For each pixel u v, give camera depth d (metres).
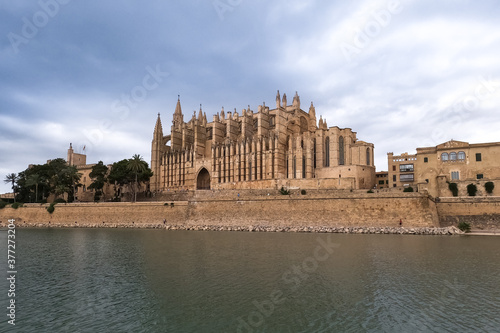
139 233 77.38
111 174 119.31
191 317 25.50
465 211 69.62
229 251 49.38
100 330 23.66
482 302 26.95
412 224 67.44
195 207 91.00
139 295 30.39
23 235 76.31
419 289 30.23
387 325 23.34
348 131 113.81
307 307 26.80
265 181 107.88
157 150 140.62
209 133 139.00
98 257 47.59
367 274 35.16
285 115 120.50
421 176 86.31
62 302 29.00
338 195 75.19
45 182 122.12
